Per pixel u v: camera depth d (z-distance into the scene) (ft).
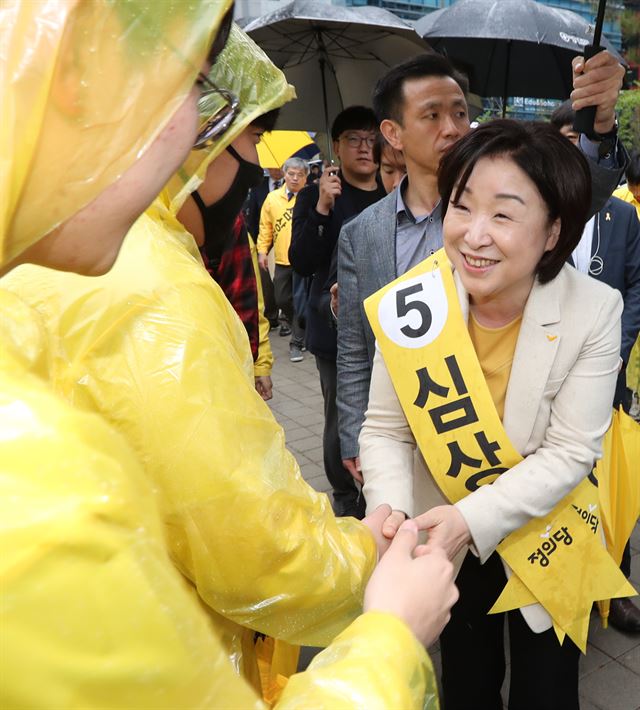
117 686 1.51
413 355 4.83
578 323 4.51
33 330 1.97
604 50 5.48
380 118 6.96
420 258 6.72
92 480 1.50
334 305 8.55
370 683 1.94
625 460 5.61
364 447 5.23
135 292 2.68
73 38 1.71
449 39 11.42
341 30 10.25
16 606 1.39
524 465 4.59
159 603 1.55
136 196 1.91
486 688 5.57
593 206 6.16
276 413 15.83
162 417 2.57
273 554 2.77
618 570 4.98
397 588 2.59
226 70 3.54
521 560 4.79
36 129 1.65
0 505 1.42
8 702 1.42
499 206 4.09
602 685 7.46
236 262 8.26
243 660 3.47
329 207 9.87
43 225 1.79
